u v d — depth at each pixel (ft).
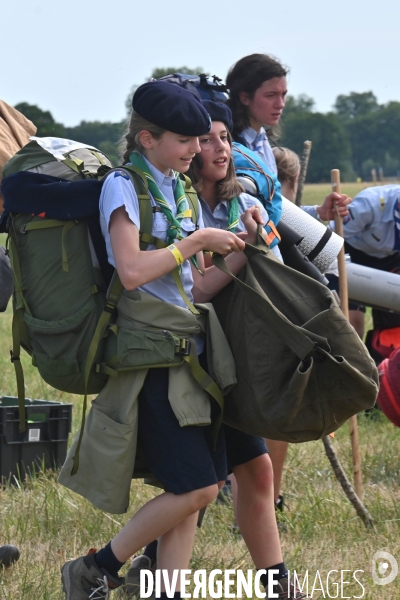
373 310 72.13
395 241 70.74
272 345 32.27
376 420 69.15
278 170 50.72
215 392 32.50
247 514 36.04
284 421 31.99
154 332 31.99
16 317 32.91
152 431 32.35
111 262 32.27
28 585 37.42
